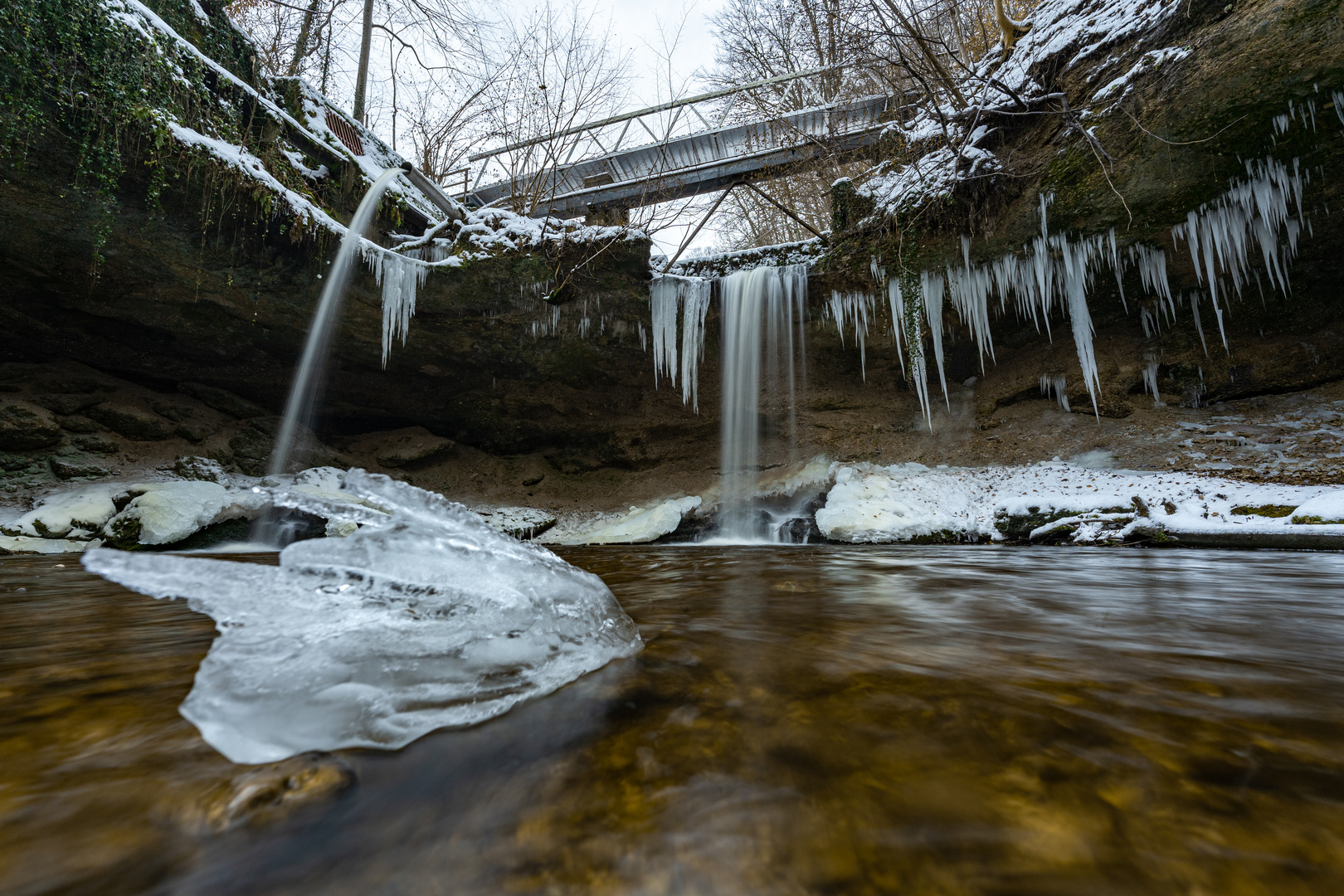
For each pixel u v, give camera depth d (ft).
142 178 23.53
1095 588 11.22
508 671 4.82
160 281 27.30
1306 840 2.67
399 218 35.24
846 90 42.83
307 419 36.99
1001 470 29.19
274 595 5.12
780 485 32.40
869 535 26.12
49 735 3.74
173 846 2.66
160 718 4.03
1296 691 4.73
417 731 3.86
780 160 43.96
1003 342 33.47
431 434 39.75
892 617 8.25
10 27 19.72
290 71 44.86
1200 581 12.14
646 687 4.89
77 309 27.96
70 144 21.93
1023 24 32.76
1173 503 21.85
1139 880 2.44
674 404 37.09
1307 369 26.78
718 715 4.27
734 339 34.68
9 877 2.40
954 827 2.83
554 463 38.70
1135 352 30.12
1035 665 5.56
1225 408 27.86
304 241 28.14
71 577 13.84
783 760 3.55
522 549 6.82
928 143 32.94
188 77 25.16
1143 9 25.53
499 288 32.19
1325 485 20.43
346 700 4.09
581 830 2.84
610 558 20.90
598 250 31.37
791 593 10.90
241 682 4.22
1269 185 22.43
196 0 29.12
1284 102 21.03
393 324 31.50
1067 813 2.94
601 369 36.01
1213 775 3.29
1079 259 26.84
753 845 2.71
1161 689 4.81
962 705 4.45
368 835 2.79
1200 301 28.12
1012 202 27.99
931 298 30.22
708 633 7.09
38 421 26.71
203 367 32.45
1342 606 9.01
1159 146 23.84
